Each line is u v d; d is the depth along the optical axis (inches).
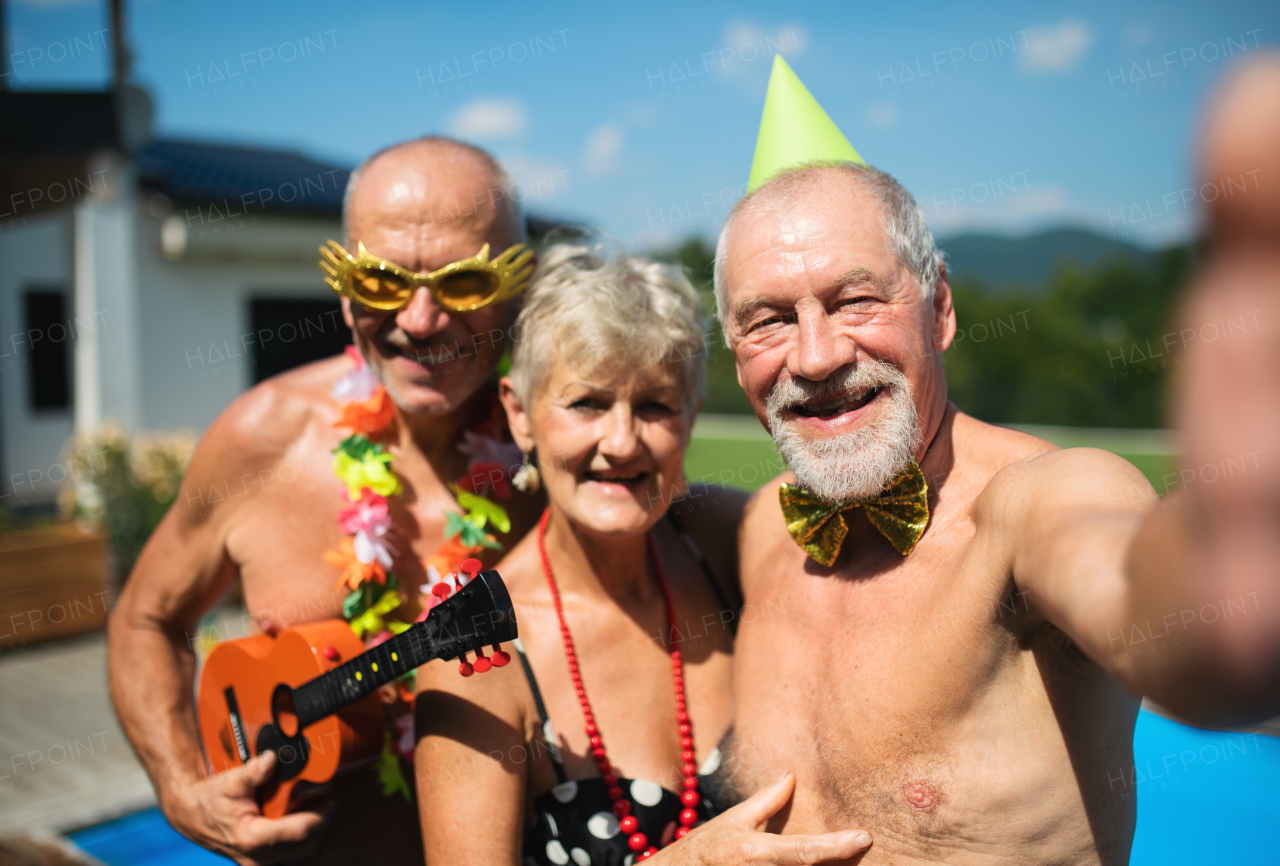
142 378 350.9
